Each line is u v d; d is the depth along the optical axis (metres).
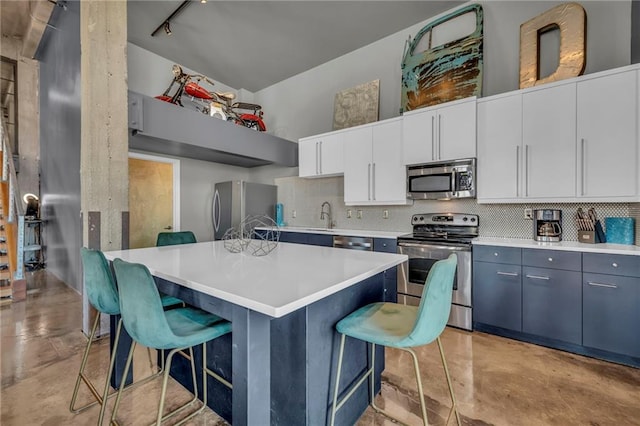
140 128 3.03
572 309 2.30
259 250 2.13
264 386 1.09
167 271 1.43
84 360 1.75
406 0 3.42
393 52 4.06
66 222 4.11
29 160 5.61
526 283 2.49
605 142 2.37
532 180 2.69
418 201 3.74
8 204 3.80
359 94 4.30
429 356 2.28
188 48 4.38
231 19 3.75
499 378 1.98
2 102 5.80
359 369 1.62
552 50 2.91
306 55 4.57
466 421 1.58
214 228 4.96
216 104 4.10
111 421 1.47
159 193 4.54
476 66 3.23
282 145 4.76
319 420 1.30
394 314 1.48
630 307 2.09
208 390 1.68
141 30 3.97
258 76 5.20
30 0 4.23
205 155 4.39
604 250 2.17
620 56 2.64
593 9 2.75
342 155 4.09
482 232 3.23
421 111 3.31
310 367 1.25
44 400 1.73
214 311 1.19
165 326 1.11
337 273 1.39
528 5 3.11
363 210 4.25
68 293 3.76
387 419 1.60
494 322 2.65
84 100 2.62
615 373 2.03
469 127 3.00
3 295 3.42
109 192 2.63
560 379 1.97
